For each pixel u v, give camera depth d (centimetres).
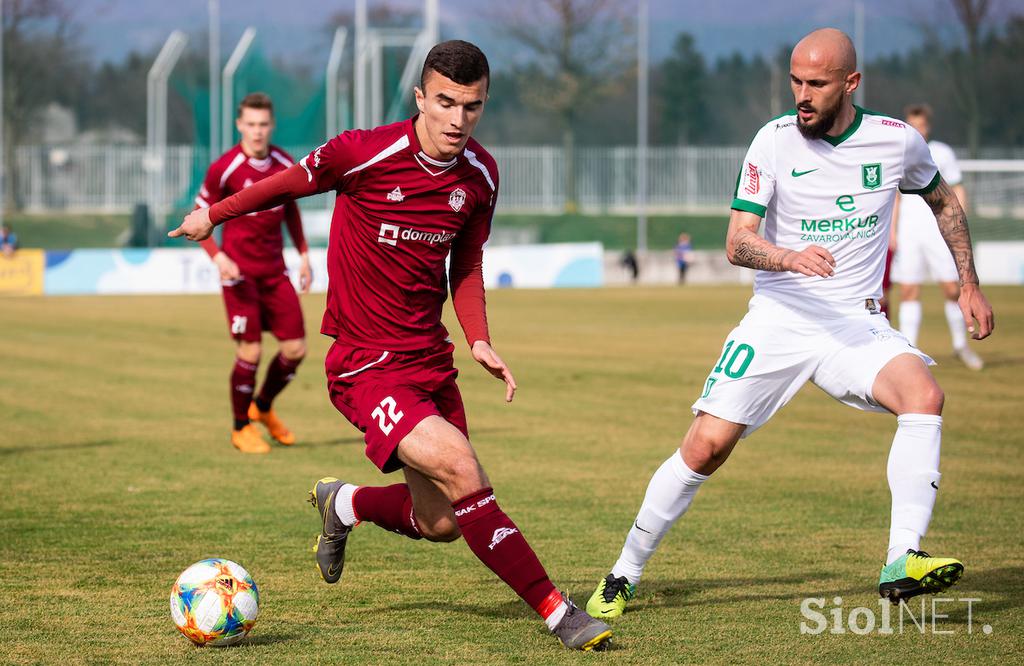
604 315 4556
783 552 1156
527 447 1797
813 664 820
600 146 11206
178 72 10212
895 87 10612
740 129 12144
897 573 864
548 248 6781
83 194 9475
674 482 943
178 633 886
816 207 961
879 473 1587
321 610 955
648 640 876
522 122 11294
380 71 7800
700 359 3069
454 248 948
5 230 6347
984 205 9025
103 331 3822
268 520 1295
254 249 1734
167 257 6088
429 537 940
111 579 1045
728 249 952
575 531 1247
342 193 888
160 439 1867
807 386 2577
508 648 854
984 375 2652
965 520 1295
